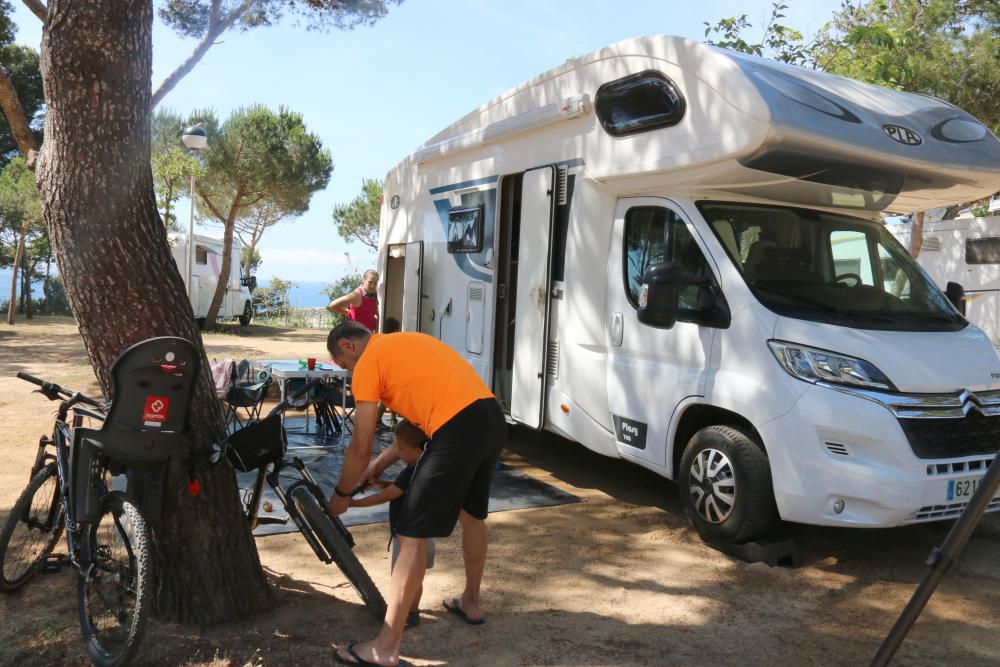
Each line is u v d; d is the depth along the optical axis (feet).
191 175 59.98
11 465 20.56
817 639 11.94
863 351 14.03
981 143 16.44
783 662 11.22
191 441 11.26
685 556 15.39
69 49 10.06
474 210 22.91
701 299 15.85
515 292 22.68
